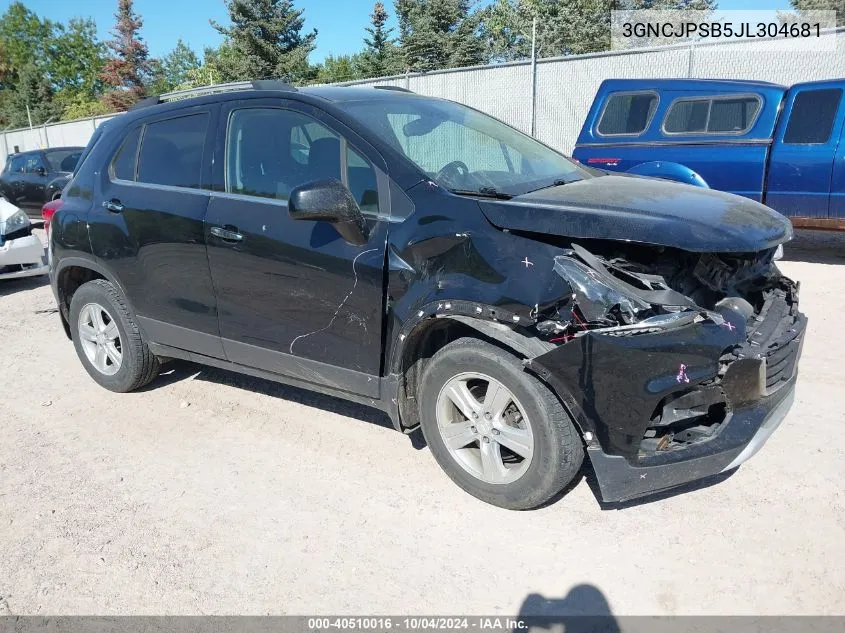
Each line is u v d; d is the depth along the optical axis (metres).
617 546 2.89
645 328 2.64
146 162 4.29
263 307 3.68
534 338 2.82
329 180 3.12
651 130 8.24
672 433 2.82
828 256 8.10
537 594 2.64
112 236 4.32
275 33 34.22
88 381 5.08
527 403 2.88
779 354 2.97
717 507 3.11
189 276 3.97
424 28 35.28
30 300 7.84
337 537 3.04
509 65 12.99
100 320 4.73
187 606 2.66
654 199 3.14
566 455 2.88
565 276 2.73
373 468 3.61
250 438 4.02
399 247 3.15
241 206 3.71
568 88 12.44
